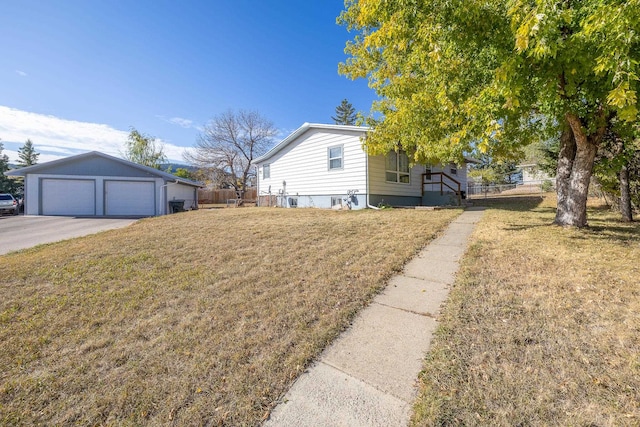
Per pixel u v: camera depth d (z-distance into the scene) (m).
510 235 5.59
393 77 7.82
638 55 2.96
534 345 2.17
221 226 7.91
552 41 2.88
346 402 1.76
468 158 16.52
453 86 5.19
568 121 5.42
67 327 2.78
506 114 4.36
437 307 2.97
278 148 15.27
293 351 2.30
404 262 4.45
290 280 3.82
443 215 8.88
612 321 2.43
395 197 12.97
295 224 7.77
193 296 3.42
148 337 2.57
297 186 14.46
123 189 16.12
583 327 2.37
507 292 3.11
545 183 18.19
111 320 2.90
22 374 2.11
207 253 5.22
